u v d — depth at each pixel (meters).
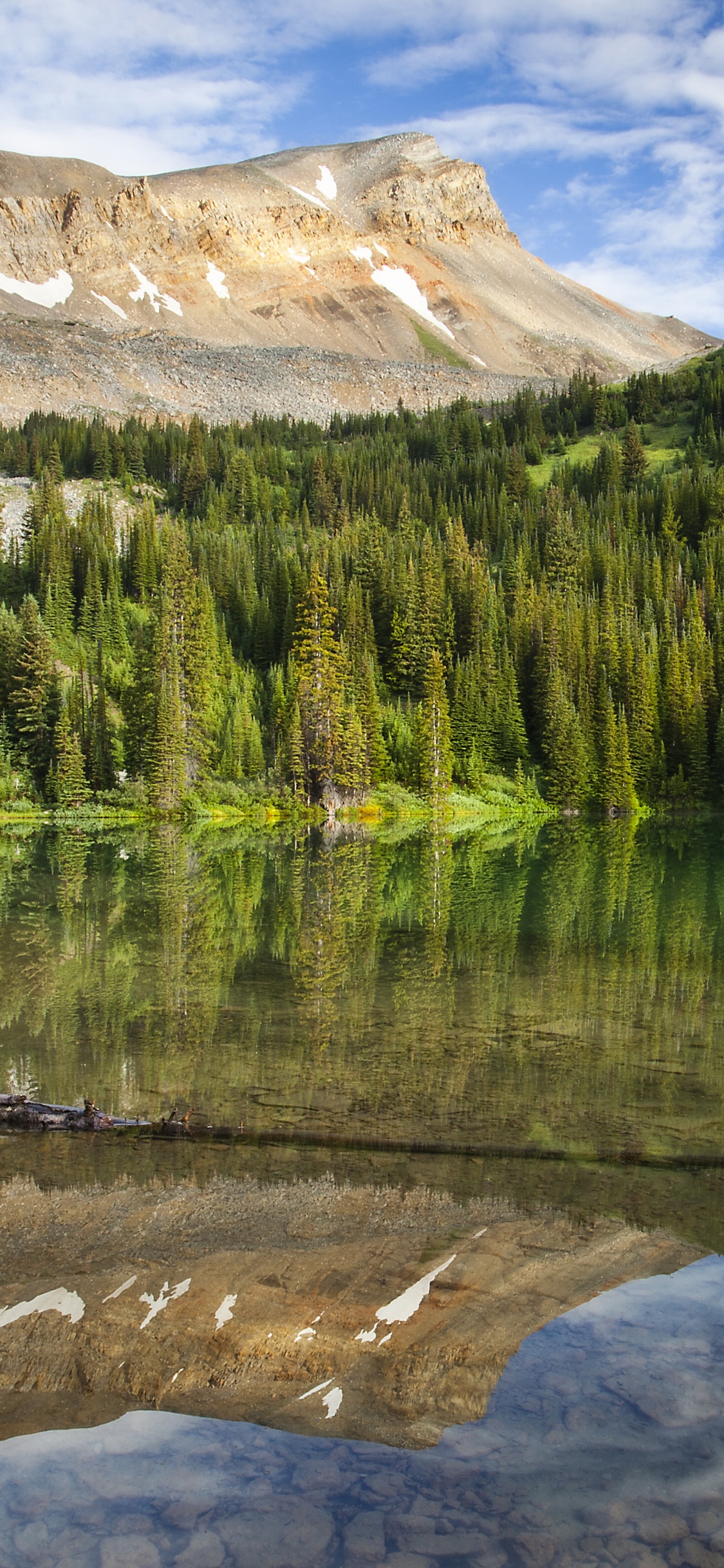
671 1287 8.11
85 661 111.25
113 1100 13.44
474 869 48.03
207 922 30.62
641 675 101.25
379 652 125.62
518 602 125.44
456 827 81.81
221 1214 9.91
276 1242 9.27
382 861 52.56
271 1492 5.61
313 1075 14.52
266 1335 7.57
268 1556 4.98
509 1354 7.09
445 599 125.50
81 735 93.19
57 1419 6.56
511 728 102.94
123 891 38.72
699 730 101.19
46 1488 5.72
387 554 139.50
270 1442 6.19
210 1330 7.69
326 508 190.12
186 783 91.50
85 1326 7.83
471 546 168.38
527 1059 15.38
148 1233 9.52
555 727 97.56
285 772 96.25
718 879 43.22
